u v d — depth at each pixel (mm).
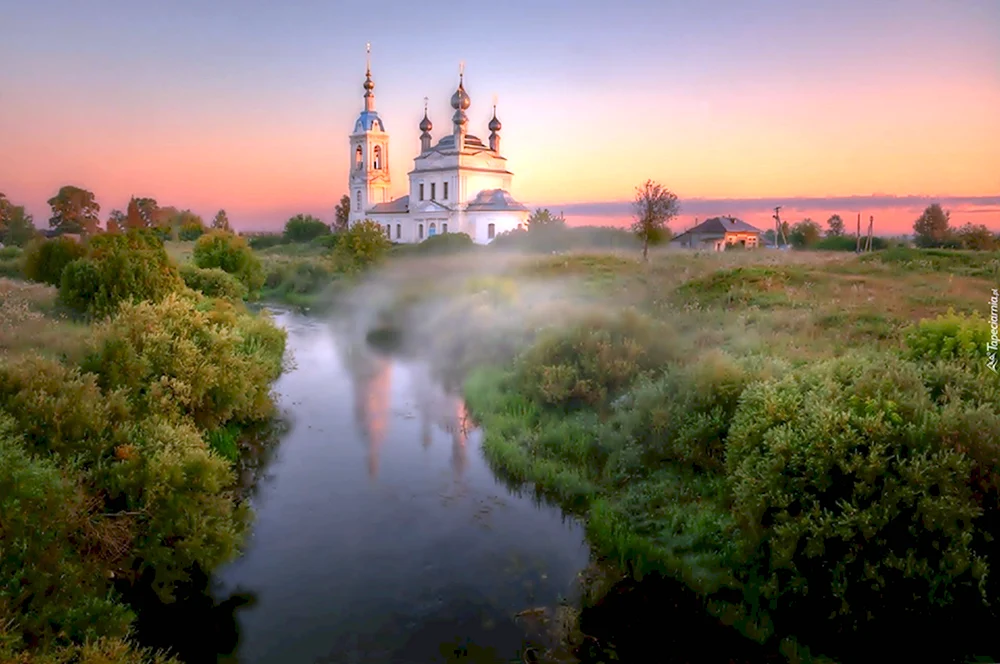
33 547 6742
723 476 10273
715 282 26359
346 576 8844
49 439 8539
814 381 9359
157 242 27000
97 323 14875
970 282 24375
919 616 7176
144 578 8531
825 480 7590
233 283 30688
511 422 14375
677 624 7750
